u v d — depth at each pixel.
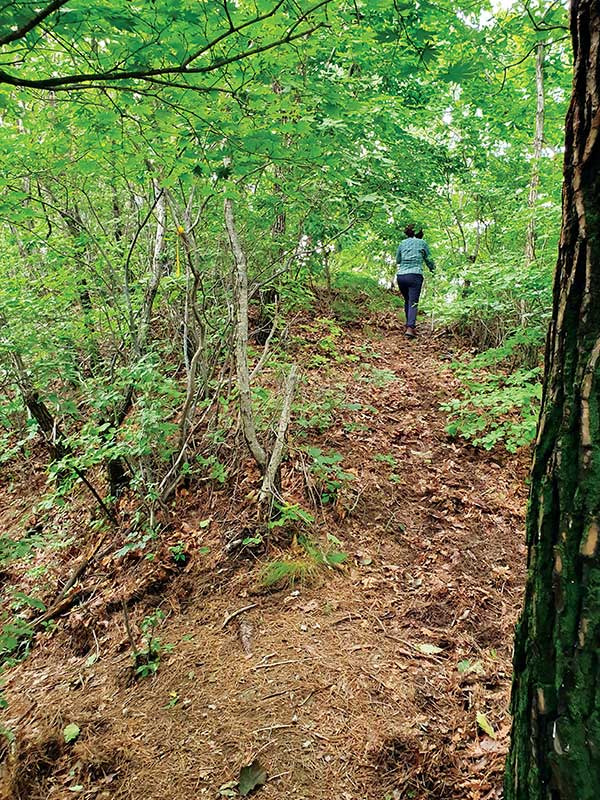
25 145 3.74
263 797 2.12
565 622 1.01
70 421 5.80
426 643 2.86
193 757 2.35
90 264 5.26
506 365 6.54
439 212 9.87
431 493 4.38
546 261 5.86
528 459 4.72
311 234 6.20
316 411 5.25
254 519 3.90
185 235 4.44
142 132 2.69
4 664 3.36
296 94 3.26
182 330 5.49
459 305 6.22
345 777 2.16
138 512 4.25
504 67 2.69
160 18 2.01
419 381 6.48
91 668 3.13
